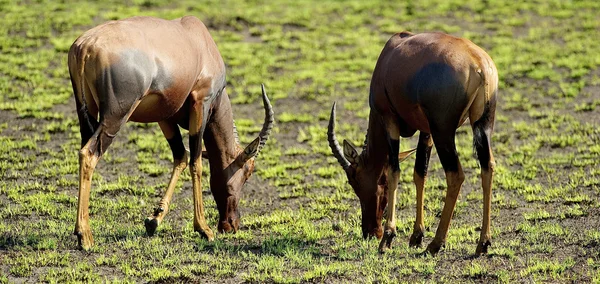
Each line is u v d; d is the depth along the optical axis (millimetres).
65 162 47375
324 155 50812
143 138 52344
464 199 42094
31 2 77250
